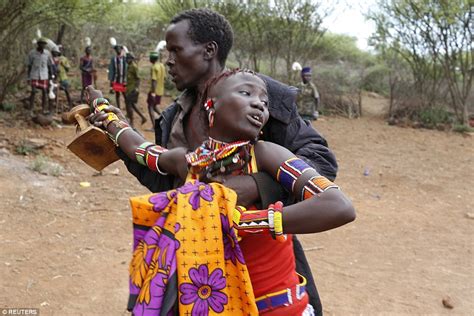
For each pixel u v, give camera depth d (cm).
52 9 1004
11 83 1108
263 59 1633
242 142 177
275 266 186
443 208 783
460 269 558
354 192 844
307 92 1161
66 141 956
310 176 172
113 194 721
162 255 171
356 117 1562
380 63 1952
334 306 460
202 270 169
